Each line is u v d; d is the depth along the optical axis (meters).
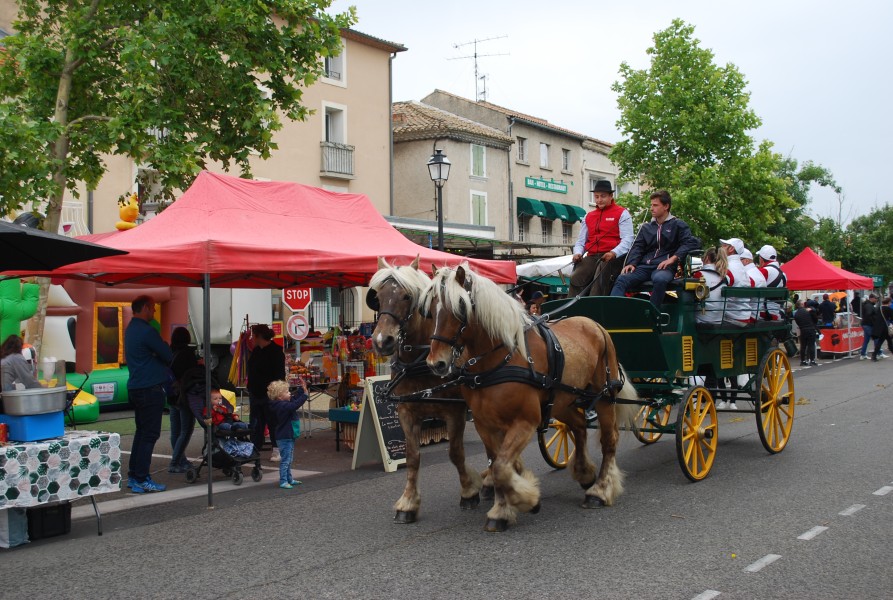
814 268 24.55
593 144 39.22
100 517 7.01
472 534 6.25
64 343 14.06
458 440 7.00
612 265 8.85
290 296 12.60
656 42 26.88
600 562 5.42
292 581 5.22
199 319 16.78
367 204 10.87
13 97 12.15
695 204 25.25
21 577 5.46
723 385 10.18
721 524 6.33
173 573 5.48
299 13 12.48
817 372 21.25
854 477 7.96
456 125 30.00
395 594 4.90
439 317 5.93
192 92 12.42
